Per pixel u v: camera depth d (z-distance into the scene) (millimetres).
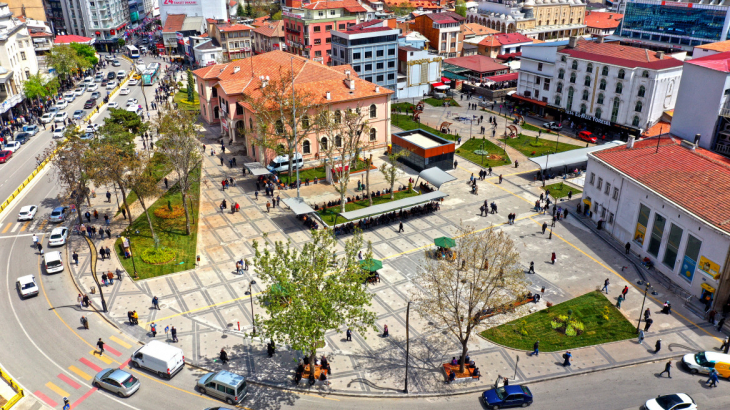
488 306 53375
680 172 66625
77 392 47625
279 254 48781
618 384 48438
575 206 83375
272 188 86375
